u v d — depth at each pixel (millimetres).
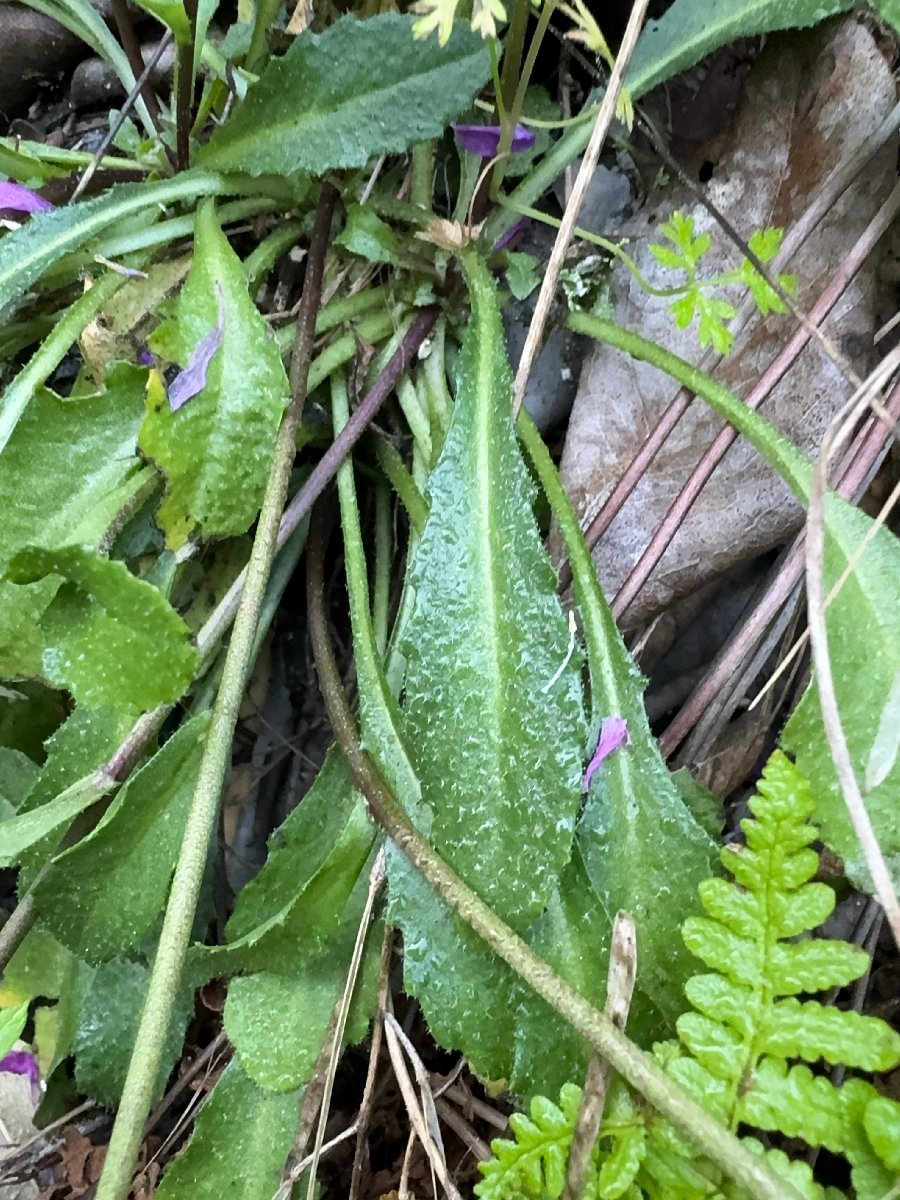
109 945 135
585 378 162
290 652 193
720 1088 100
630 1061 98
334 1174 153
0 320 155
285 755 193
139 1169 156
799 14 142
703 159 162
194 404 131
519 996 119
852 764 115
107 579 115
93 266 153
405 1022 154
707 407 154
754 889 103
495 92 139
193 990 151
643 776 127
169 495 131
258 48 159
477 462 130
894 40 148
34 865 139
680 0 152
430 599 127
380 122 139
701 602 175
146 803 132
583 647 144
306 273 154
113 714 140
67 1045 158
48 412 137
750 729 154
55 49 201
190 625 160
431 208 162
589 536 144
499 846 119
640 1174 105
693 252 132
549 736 121
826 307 141
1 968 131
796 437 150
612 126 164
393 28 133
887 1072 130
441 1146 127
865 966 99
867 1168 95
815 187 150
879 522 115
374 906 138
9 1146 158
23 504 137
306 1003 137
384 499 169
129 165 163
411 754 125
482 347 135
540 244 171
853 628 121
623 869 125
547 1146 104
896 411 140
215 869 173
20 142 167
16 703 169
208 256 138
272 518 130
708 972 119
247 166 144
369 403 149
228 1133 136
